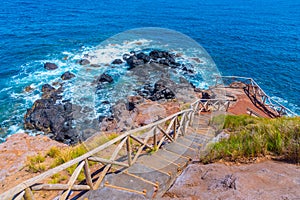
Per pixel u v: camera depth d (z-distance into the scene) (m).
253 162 4.80
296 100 20.30
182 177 4.52
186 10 63.19
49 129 13.56
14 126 14.10
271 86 22.70
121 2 71.81
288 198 3.12
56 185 3.68
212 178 4.19
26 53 25.95
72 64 23.14
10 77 20.11
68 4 62.12
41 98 16.89
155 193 4.41
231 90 17.58
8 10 48.34
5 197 2.97
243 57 30.03
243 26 47.75
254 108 15.16
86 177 4.38
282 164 4.45
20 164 6.20
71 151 6.47
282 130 5.89
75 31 36.31
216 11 64.12
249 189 3.47
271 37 40.31
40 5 57.59
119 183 4.78
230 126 9.41
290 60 29.89
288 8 74.75
